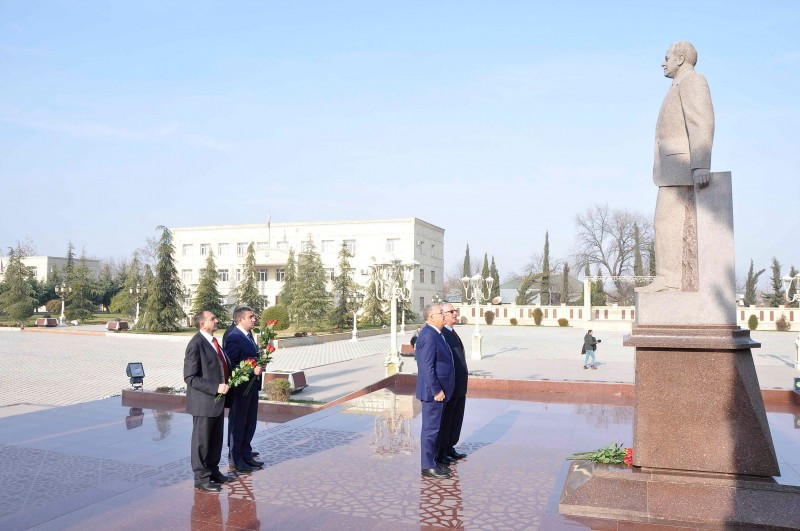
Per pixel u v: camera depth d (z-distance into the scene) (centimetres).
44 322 4209
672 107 515
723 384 469
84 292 5125
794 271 5516
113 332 3538
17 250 4628
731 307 479
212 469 563
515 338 3488
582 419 901
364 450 681
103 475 594
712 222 488
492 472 596
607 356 2298
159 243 3669
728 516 438
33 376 1658
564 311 5062
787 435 768
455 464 627
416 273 5044
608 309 4978
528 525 451
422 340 588
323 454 662
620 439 753
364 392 1277
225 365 570
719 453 465
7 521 462
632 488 470
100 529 446
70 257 5734
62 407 1050
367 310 4481
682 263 506
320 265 4144
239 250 5278
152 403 1119
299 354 2417
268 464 622
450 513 478
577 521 459
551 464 627
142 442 754
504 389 1262
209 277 3906
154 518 469
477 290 2175
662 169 518
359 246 5038
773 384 1395
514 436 773
